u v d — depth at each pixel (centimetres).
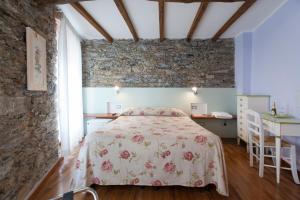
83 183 215
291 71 287
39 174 235
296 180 239
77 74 413
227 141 438
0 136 159
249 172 273
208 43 459
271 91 342
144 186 232
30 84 205
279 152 239
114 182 220
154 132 244
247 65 417
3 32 163
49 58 271
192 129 263
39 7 239
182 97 462
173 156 217
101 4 296
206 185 222
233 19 333
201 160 216
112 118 428
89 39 465
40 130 240
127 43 464
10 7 174
